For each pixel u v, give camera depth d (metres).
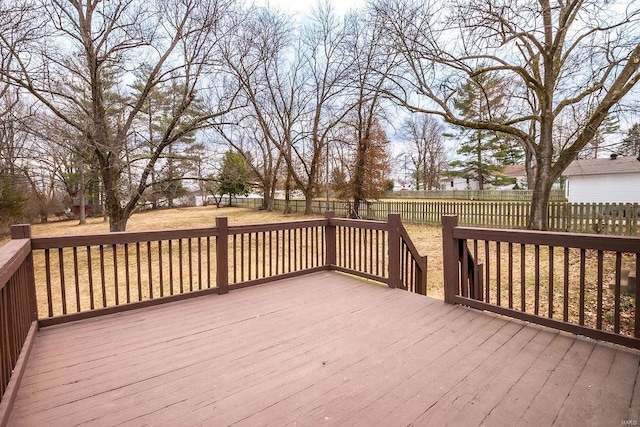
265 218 19.75
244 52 12.13
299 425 1.68
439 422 1.69
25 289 2.65
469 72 9.56
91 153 10.41
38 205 20.05
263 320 3.08
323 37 17.73
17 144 10.66
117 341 2.66
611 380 2.03
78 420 1.73
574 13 8.20
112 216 10.61
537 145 10.28
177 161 11.39
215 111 11.38
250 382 2.07
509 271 2.97
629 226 9.08
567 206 10.05
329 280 4.41
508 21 7.97
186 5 9.91
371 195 16.41
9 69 8.36
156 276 6.89
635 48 7.73
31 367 2.25
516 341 2.57
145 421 1.72
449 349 2.47
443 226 3.45
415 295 3.74
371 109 15.95
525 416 1.72
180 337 2.73
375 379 2.09
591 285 5.17
